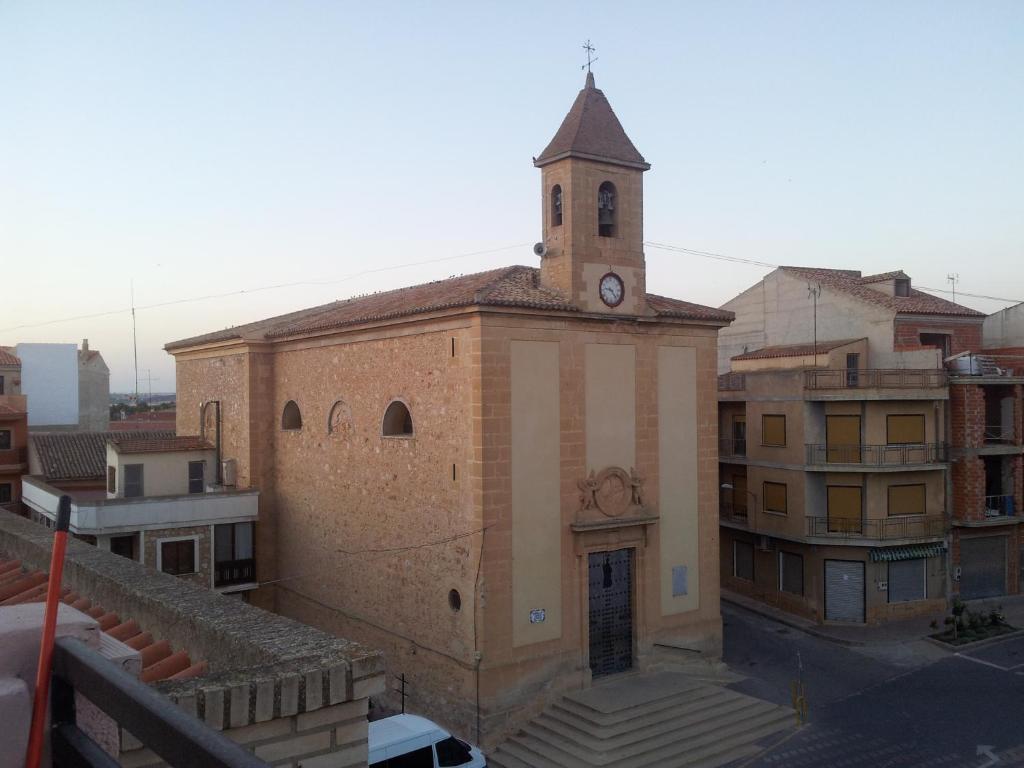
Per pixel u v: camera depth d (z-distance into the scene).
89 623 4.39
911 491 36.56
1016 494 38.88
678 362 28.33
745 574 40.69
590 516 25.91
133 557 31.16
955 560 37.47
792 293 45.12
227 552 33.12
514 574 24.22
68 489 39.75
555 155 26.06
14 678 3.67
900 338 40.12
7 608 4.30
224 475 35.12
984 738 23.56
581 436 25.81
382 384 27.81
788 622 36.06
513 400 24.34
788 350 41.88
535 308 24.45
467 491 24.08
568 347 25.61
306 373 32.19
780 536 37.25
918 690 27.45
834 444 36.16
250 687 6.85
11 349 62.66
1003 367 40.22
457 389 24.50
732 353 48.97
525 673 24.31
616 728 23.06
